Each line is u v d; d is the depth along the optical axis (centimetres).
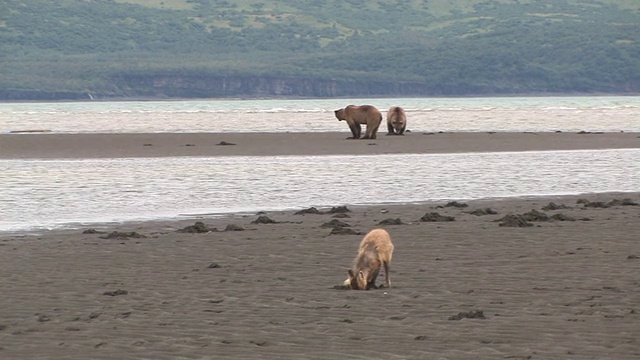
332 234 5494
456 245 5041
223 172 9531
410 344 3061
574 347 2988
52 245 5247
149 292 3962
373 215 6406
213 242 5278
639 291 3806
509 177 8950
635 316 3381
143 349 3064
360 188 8125
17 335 3284
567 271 4259
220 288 4025
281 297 3825
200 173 9456
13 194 7788
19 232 5809
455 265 4469
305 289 3978
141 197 7588
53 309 3681
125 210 6856
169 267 4544
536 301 3659
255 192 7888
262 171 9625
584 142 13725
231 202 7288
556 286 3934
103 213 6700
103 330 3319
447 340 3098
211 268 4503
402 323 3341
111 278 4284
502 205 6925
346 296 3819
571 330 3191
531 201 7169
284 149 12794
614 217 6081
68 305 3744
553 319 3353
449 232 5494
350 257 4734
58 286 4119
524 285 3972
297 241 5262
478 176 9044
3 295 3950
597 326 3238
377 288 3978
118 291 3944
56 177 9144
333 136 15875
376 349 3009
